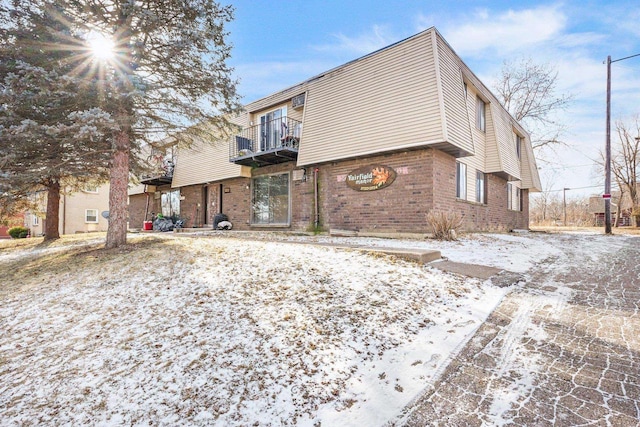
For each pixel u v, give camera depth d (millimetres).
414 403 2107
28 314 4195
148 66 7418
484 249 6895
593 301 3748
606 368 2379
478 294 3980
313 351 2719
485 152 12305
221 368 2564
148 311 3832
